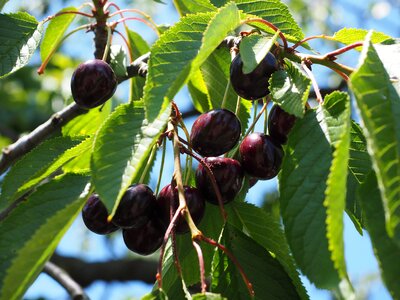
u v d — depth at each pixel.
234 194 0.39
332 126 0.34
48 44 0.51
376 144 0.27
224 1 0.47
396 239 0.26
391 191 0.27
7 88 1.23
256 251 0.39
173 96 0.34
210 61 0.50
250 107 0.50
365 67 0.30
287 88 0.36
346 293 0.30
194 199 0.38
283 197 0.33
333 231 0.28
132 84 0.54
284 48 0.39
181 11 0.52
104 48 0.51
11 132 1.13
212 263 0.38
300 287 0.39
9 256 0.36
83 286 1.16
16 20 0.47
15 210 0.37
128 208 0.38
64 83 1.20
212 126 0.39
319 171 0.33
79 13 0.50
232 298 0.38
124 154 0.34
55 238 0.33
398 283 0.28
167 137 0.40
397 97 0.29
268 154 0.39
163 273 0.40
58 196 0.37
